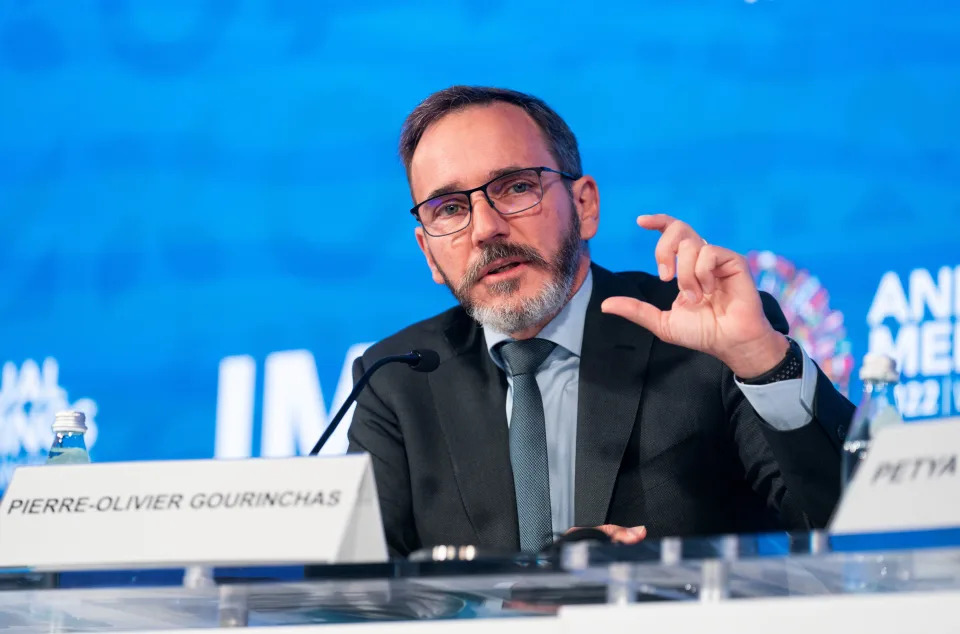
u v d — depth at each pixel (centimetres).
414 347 649
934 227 925
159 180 1097
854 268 938
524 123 613
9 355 1105
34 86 1138
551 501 584
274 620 409
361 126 1062
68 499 388
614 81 1007
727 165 975
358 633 341
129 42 1122
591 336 609
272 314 1055
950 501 305
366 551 355
